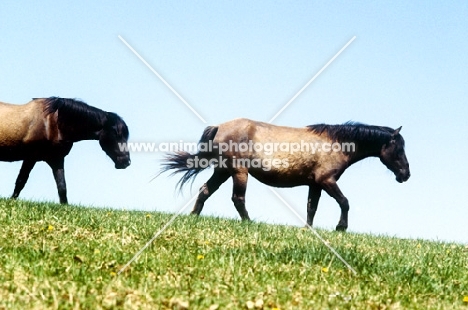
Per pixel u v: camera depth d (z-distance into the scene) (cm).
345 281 787
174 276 735
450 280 845
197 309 611
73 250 847
